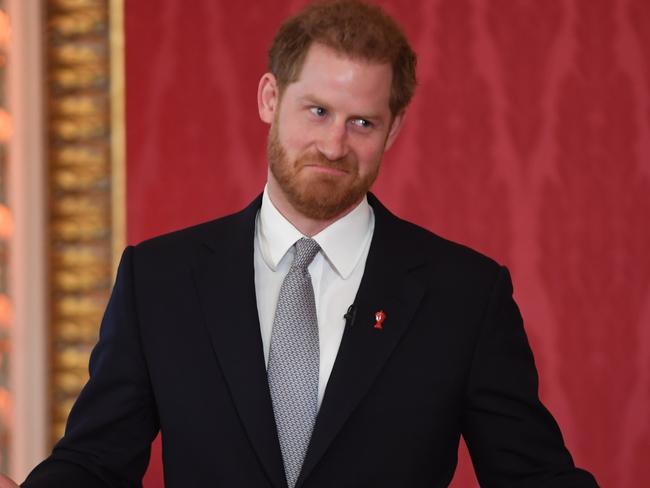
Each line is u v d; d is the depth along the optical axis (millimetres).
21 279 11625
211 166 11922
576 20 11734
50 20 11914
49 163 11938
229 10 11930
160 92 11953
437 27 11828
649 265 11664
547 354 11719
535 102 11758
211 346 6031
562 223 11734
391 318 6039
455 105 11805
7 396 11672
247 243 6301
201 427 5891
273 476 5680
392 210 11844
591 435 11672
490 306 6195
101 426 6004
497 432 5973
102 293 11953
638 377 11664
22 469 11625
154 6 11953
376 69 5668
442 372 5969
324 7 5828
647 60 11680
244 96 11914
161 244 6508
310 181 5723
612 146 11688
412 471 5832
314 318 5992
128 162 11945
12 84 11617
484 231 11781
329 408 5742
